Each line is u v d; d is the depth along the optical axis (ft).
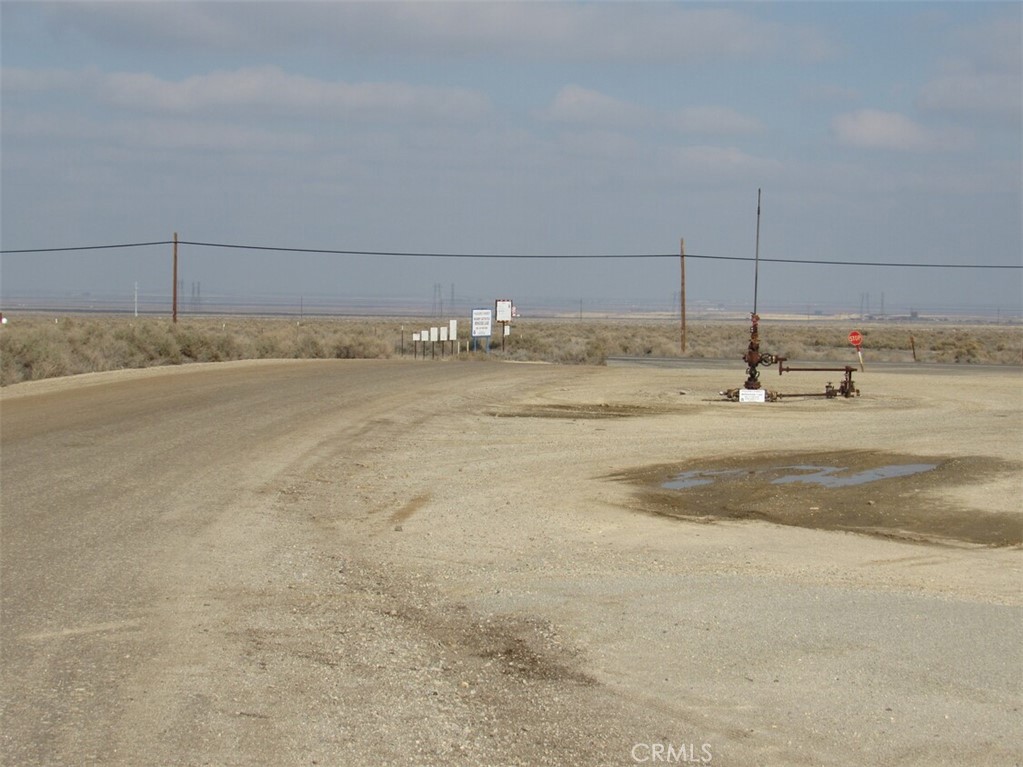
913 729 21.16
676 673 24.52
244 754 19.42
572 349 224.33
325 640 26.91
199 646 25.98
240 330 285.02
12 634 26.37
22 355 112.88
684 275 242.37
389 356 209.46
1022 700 22.74
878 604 30.58
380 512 45.52
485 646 26.68
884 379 134.51
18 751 19.25
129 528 39.50
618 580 33.76
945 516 45.93
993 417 85.76
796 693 23.16
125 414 76.33
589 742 20.51
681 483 54.95
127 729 20.45
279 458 59.00
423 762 19.34
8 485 47.42
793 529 43.42
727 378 132.26
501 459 62.44
